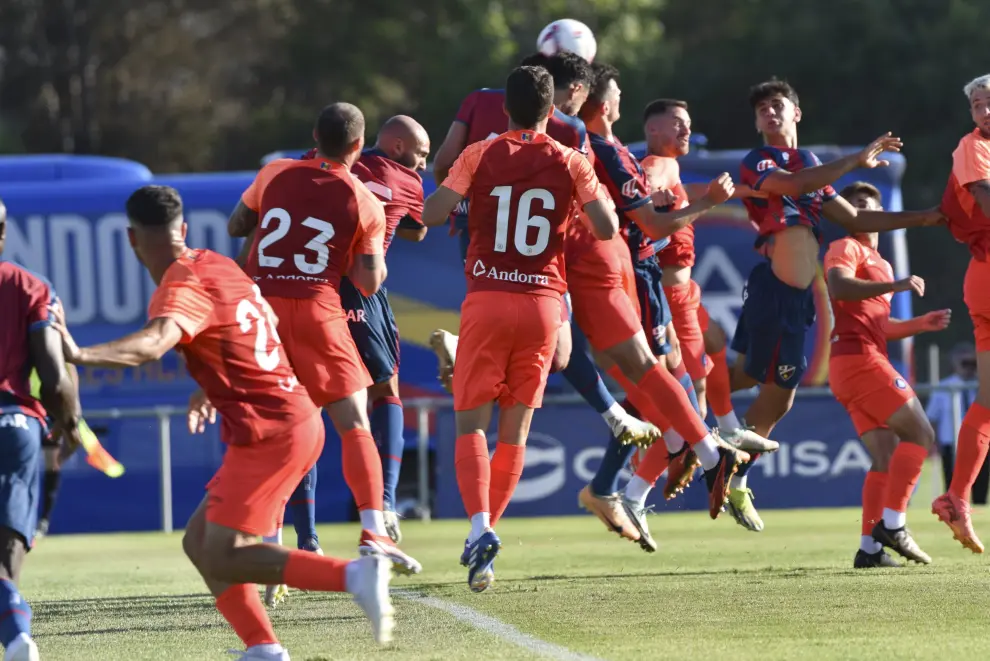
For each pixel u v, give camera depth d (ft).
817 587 85.30
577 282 88.74
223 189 221.25
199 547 58.95
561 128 88.43
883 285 99.40
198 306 57.31
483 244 81.66
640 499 103.14
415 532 165.58
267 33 515.91
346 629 73.82
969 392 212.23
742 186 105.50
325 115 82.79
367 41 492.54
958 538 97.66
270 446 57.57
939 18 455.22
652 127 105.81
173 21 518.37
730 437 99.19
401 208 98.48
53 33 510.58
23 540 61.00
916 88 445.37
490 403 83.25
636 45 457.68
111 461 61.31
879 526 99.35
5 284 60.23
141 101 513.45
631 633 67.46
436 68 459.73
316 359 80.94
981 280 96.99
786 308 106.83
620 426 96.78
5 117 512.63
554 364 94.68
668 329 104.63
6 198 220.43
